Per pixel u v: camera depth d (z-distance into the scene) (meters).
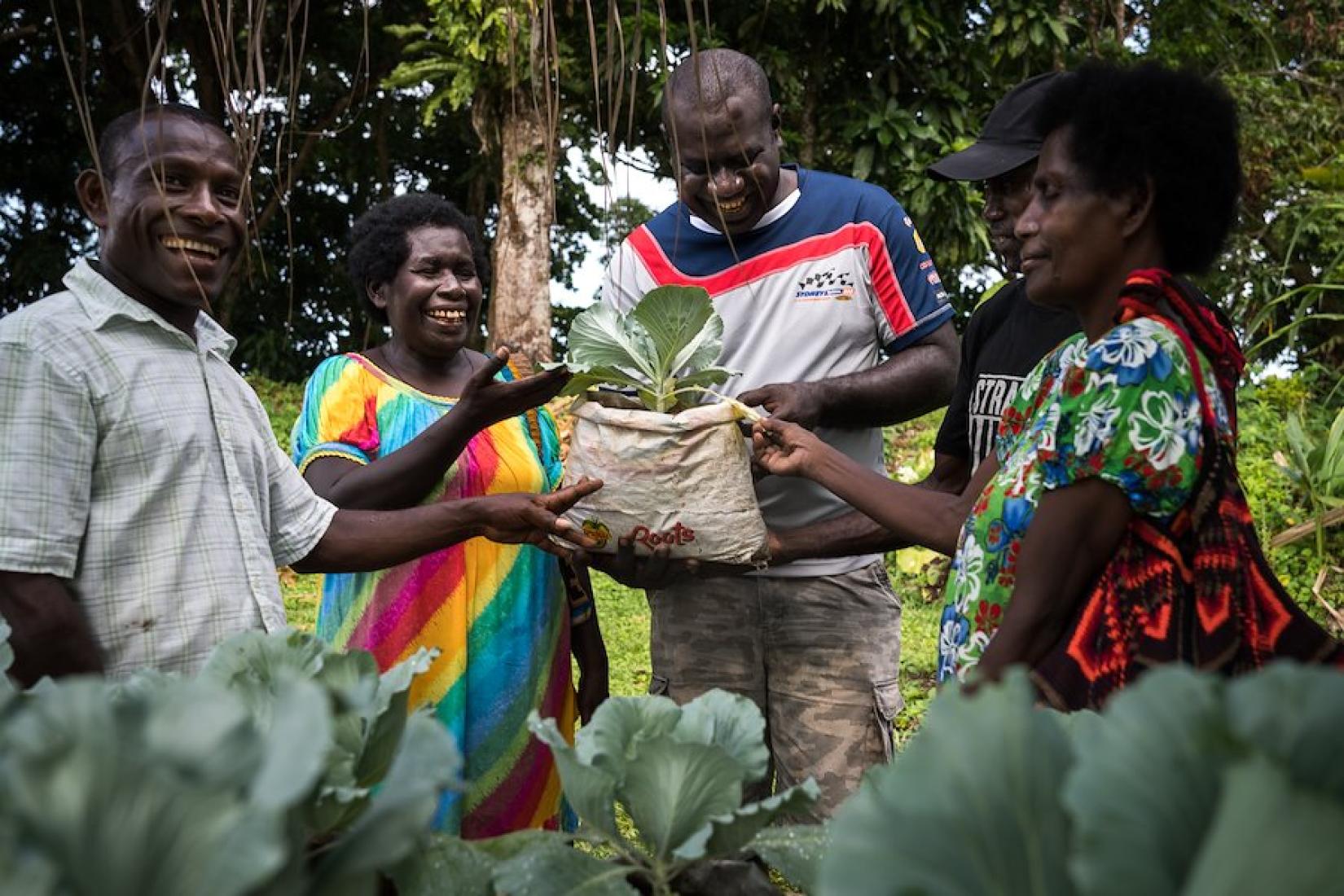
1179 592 1.46
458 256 2.91
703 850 1.01
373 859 0.85
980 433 2.66
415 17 15.88
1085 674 1.49
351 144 17.12
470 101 14.13
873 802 0.72
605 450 2.51
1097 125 1.58
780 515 2.98
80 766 0.64
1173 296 1.54
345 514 2.35
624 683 5.68
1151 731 0.68
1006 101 2.71
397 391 2.87
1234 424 1.62
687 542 2.51
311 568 2.35
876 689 3.05
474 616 2.75
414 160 18.52
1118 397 1.46
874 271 2.96
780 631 3.04
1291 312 8.97
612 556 2.58
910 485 2.35
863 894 0.68
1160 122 1.55
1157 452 1.44
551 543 2.56
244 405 2.21
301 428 2.84
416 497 2.62
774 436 2.45
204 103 11.73
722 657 3.06
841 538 2.78
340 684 1.04
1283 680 0.66
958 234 12.00
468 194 18.34
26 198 16.94
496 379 3.09
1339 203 4.92
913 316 2.96
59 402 1.90
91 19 14.01
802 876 1.09
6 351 1.89
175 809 0.64
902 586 8.02
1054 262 1.63
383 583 2.73
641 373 2.59
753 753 1.14
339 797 0.90
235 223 2.11
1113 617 1.49
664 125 2.91
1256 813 0.62
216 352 2.20
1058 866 0.71
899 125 11.67
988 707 0.73
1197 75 1.59
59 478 1.89
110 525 1.96
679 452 2.47
